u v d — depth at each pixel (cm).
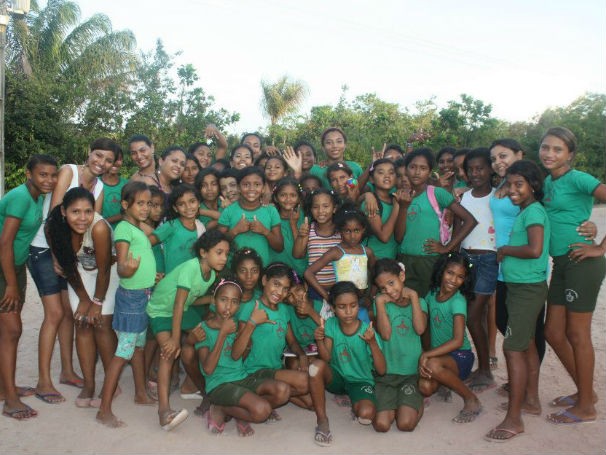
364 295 471
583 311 418
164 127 2106
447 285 447
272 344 434
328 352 439
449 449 381
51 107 1905
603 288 870
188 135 2142
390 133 2872
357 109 3195
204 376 435
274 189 521
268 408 387
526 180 416
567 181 423
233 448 382
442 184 591
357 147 2620
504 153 462
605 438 393
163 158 562
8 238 411
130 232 422
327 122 2941
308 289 502
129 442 387
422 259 514
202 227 501
